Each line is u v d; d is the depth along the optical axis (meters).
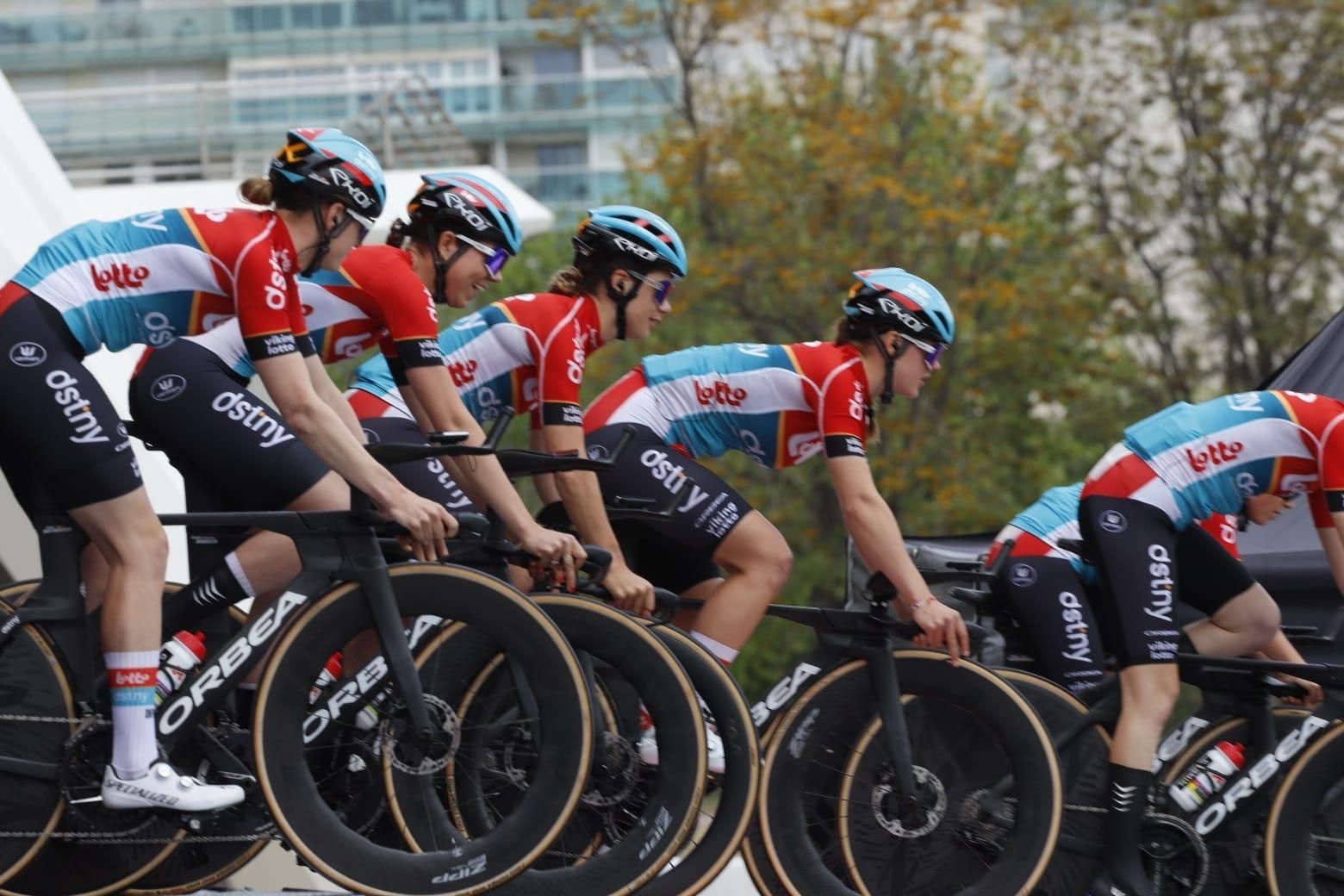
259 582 8.31
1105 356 40.28
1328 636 12.45
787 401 9.73
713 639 9.45
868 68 41.75
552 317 9.41
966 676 9.22
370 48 55.19
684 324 39.25
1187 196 41.75
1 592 8.01
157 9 51.31
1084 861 9.77
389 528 8.01
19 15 51.75
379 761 8.22
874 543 9.20
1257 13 41.59
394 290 8.84
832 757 9.19
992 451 39.69
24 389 7.44
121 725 7.48
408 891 7.77
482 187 9.21
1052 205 41.59
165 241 7.67
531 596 8.30
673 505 9.34
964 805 9.37
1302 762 9.83
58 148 26.83
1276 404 9.94
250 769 8.06
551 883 8.15
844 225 38.75
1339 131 40.97
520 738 8.56
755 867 9.04
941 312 9.55
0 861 7.57
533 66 57.81
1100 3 42.44
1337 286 41.09
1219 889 10.16
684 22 41.78
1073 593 11.16
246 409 8.51
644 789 8.77
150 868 8.05
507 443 30.17
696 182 40.22
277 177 7.97
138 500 7.59
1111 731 9.90
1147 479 9.91
